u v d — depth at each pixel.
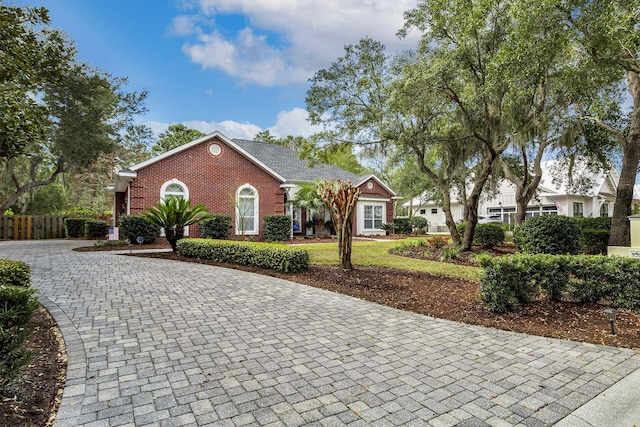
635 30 6.14
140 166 14.34
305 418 2.53
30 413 2.51
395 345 3.99
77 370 3.26
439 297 6.14
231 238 16.02
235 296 6.12
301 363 3.49
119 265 9.02
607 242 11.37
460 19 8.22
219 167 16.44
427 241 14.59
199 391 2.91
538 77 7.79
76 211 29.33
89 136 19.44
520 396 2.87
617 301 5.19
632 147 10.29
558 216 9.85
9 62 5.23
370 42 11.45
